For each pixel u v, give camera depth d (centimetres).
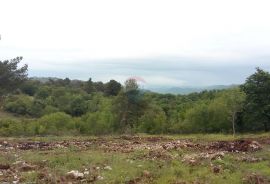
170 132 7706
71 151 3366
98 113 7719
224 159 2853
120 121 7412
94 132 7350
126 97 7425
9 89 6122
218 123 7550
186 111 8256
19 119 10150
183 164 2584
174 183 2038
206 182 2066
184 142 4275
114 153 3186
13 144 4062
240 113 7438
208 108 7662
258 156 3091
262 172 2403
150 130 7600
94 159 2784
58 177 2141
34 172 2258
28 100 12100
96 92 13875
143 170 2342
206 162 2652
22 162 2664
